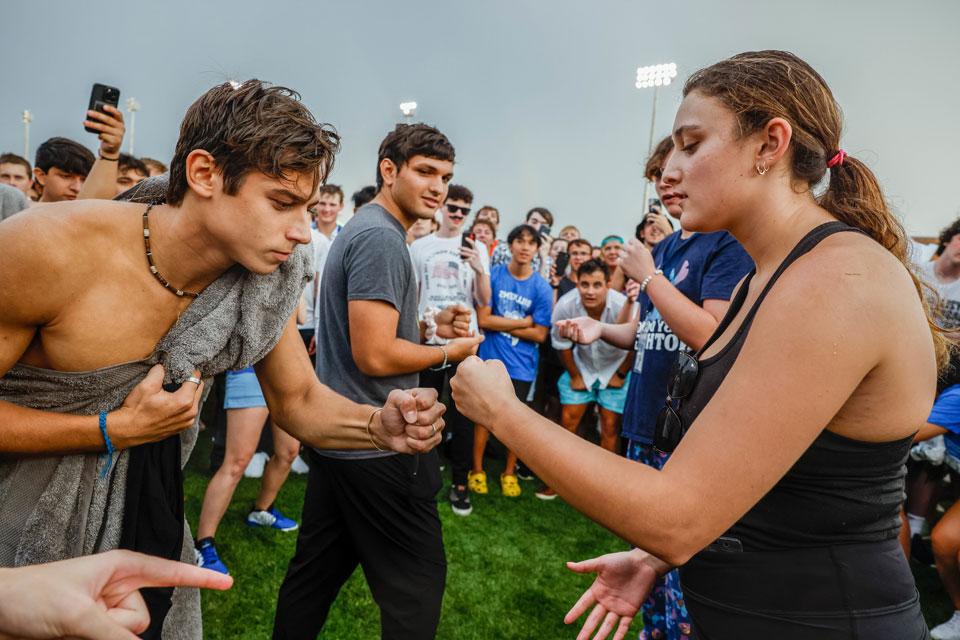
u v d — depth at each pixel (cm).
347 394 166
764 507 83
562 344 395
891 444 79
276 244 97
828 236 79
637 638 230
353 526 158
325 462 159
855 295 70
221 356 112
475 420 86
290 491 345
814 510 80
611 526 73
